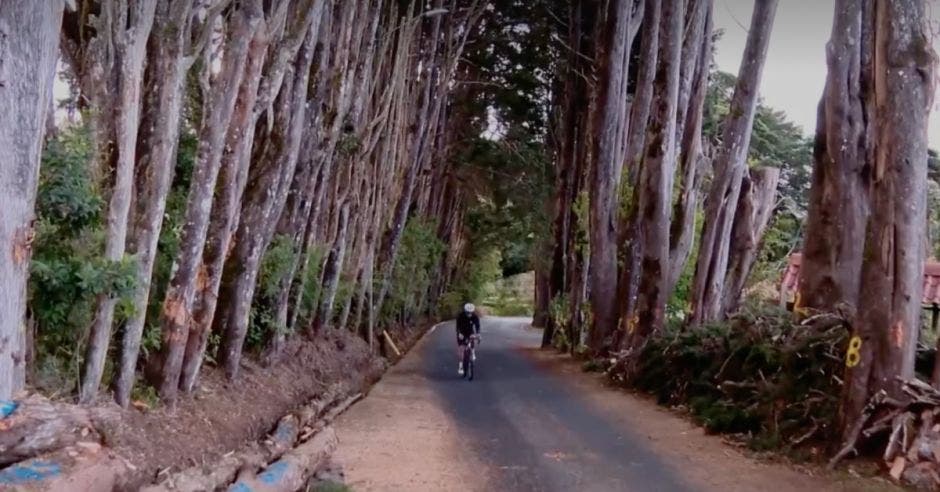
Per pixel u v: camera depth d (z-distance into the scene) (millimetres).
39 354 7367
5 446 5152
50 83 5879
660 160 17172
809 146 34594
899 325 8750
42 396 6188
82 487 5086
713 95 30156
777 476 8492
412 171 25641
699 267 16109
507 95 33594
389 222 25047
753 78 15648
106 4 7434
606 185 21125
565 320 26859
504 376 18688
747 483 8188
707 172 23953
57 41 5938
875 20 9242
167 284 9727
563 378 18109
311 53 12383
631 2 21656
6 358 5699
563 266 29672
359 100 17484
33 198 5840
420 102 25688
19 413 5410
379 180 22344
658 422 12039
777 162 34031
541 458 9312
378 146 22172
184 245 9242
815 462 9023
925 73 8773
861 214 11758
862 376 8883
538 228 36656
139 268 7645
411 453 9508
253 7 9555
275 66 10891
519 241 44469
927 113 8844
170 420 8508
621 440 10523
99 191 7312
